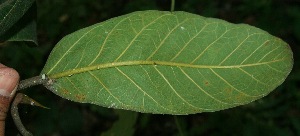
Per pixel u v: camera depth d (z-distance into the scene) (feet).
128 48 0.91
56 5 4.10
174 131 3.75
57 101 3.60
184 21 0.90
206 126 3.37
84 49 0.92
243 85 0.90
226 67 0.90
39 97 3.51
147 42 0.91
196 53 0.90
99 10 4.25
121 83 0.91
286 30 4.15
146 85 0.91
